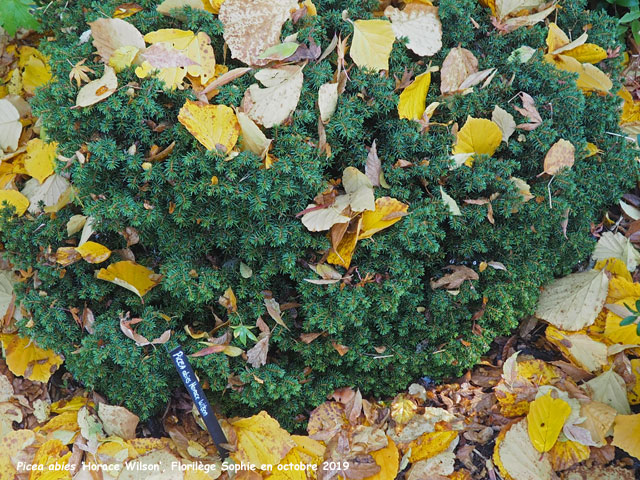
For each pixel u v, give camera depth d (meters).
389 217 1.22
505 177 1.26
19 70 1.54
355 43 1.27
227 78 1.24
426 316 1.29
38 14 1.40
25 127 1.49
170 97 1.23
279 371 1.24
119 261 1.25
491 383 1.32
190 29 1.26
